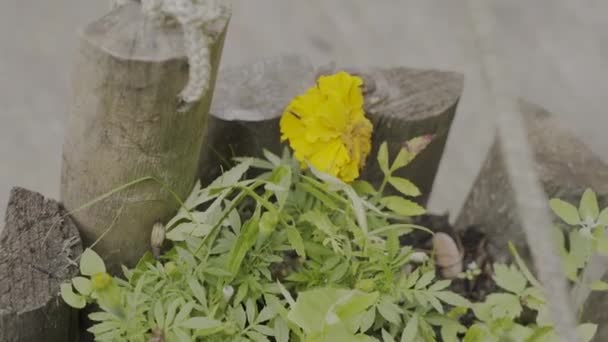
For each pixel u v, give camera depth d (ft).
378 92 2.81
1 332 2.39
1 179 4.25
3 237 2.49
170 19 2.28
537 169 2.84
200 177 2.86
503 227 2.99
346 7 5.01
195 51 2.25
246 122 2.75
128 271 2.49
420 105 2.80
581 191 2.82
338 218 2.61
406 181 2.68
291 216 2.59
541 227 2.09
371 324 2.43
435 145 2.88
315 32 4.91
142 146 2.39
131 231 2.56
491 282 2.96
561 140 2.94
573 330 2.07
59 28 4.87
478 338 2.53
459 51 4.85
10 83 4.59
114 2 2.40
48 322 2.44
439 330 2.74
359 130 2.65
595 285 2.64
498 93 2.14
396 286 2.53
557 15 4.96
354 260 2.55
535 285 2.57
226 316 2.44
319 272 2.53
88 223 2.56
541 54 4.82
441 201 4.28
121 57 2.25
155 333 2.33
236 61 4.75
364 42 4.90
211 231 2.46
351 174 2.64
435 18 4.99
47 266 2.47
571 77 4.76
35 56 4.72
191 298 2.43
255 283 2.48
